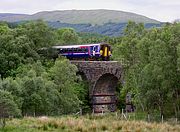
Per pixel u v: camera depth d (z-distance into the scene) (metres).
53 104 70.75
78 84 96.75
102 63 98.00
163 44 68.50
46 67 94.06
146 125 38.50
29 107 66.44
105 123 37.88
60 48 104.94
